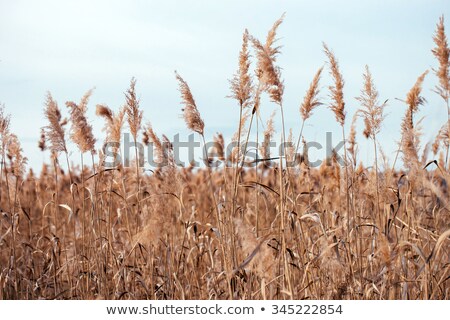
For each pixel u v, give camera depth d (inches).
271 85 180.2
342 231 187.5
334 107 189.2
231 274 175.6
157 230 181.6
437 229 184.2
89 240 194.5
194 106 182.4
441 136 189.5
